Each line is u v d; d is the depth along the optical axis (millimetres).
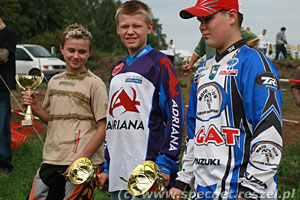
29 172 5180
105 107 3105
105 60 25734
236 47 2113
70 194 2943
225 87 2041
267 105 1885
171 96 2518
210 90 2102
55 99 3186
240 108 1993
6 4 32375
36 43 26703
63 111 3145
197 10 2113
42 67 16047
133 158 2543
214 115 2059
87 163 2779
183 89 11844
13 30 4887
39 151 6137
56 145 3121
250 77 1979
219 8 2123
